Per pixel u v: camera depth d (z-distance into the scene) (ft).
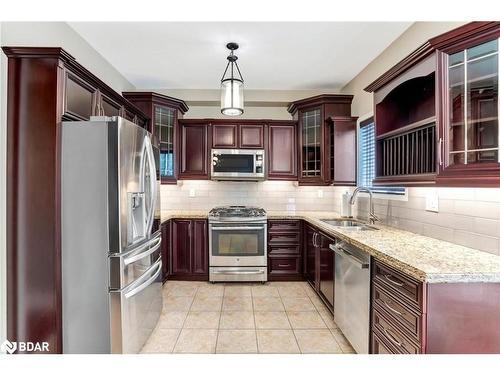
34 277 5.65
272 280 11.62
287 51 9.03
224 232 11.38
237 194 13.29
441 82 4.92
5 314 5.67
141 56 9.36
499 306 4.15
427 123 5.50
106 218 5.68
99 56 9.20
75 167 5.68
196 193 13.24
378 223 9.16
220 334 7.55
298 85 12.23
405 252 5.15
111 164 5.68
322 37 8.14
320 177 11.55
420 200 7.00
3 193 5.64
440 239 6.27
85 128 5.67
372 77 9.82
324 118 11.44
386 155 7.25
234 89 7.97
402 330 4.64
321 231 9.12
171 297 9.98
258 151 12.32
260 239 11.39
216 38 8.21
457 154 4.81
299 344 7.09
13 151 5.63
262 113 13.70
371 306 5.73
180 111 12.51
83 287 5.69
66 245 5.70
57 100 5.61
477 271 4.09
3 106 5.61
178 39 8.25
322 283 9.05
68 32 7.52
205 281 11.61
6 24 5.77
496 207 4.97
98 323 5.68
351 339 6.64
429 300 4.10
